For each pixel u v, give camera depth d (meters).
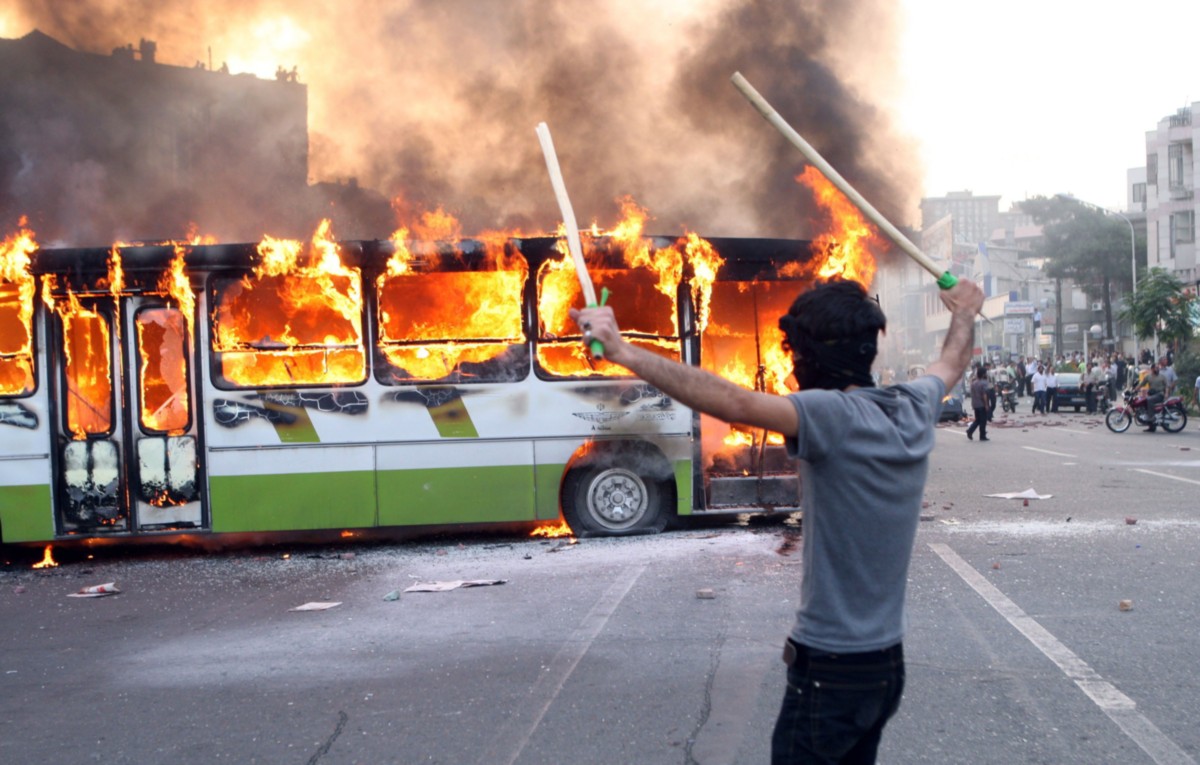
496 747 4.55
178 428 10.01
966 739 4.50
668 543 9.73
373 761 4.45
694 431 10.26
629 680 5.45
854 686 2.39
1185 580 7.55
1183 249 47.56
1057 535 9.58
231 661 6.20
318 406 10.03
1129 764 4.20
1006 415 35.97
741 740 4.52
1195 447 19.75
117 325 9.98
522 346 10.18
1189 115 47.69
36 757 4.67
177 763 4.52
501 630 6.65
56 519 9.92
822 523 2.42
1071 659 5.64
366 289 10.09
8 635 7.19
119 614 7.76
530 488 10.16
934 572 7.99
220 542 11.22
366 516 10.02
